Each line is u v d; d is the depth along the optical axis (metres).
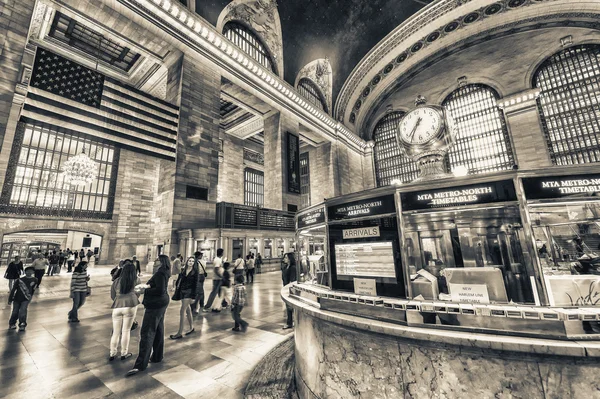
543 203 1.86
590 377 1.39
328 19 23.05
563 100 20.83
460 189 2.08
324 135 27.30
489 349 1.59
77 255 18.31
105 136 12.36
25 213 20.36
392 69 29.70
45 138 22.28
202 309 6.81
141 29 14.30
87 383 3.10
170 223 13.92
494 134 23.83
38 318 6.04
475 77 25.30
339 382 2.23
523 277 2.57
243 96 20.45
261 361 3.67
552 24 21.88
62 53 18.39
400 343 1.89
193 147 15.30
